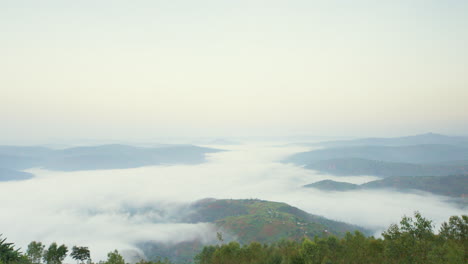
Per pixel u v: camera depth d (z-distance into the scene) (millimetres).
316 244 35344
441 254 26375
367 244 34438
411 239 29516
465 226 30578
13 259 25938
